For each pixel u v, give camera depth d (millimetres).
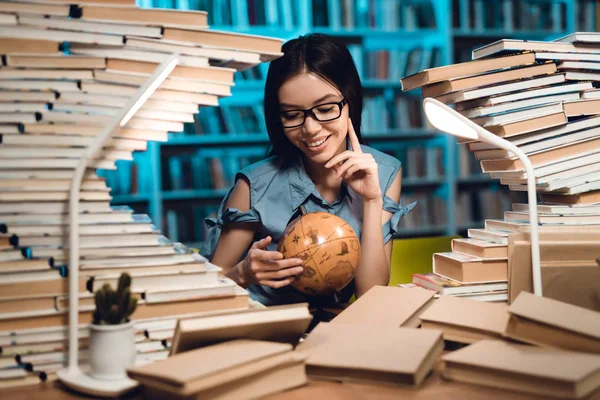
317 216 1487
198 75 1229
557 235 1367
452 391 956
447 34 4648
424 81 1500
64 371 1043
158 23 1186
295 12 4387
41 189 1107
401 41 4938
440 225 4859
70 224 1055
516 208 1623
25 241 1098
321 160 1736
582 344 1012
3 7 1080
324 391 967
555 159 1478
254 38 1272
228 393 901
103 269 1119
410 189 4969
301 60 1654
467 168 4867
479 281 1429
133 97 1056
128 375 898
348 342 1086
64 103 1131
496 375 957
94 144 1074
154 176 4320
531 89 1493
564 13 4867
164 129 1213
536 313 1060
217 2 4199
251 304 1260
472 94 1454
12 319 1060
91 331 1002
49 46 1119
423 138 5004
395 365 969
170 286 1154
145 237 1164
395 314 1238
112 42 1149
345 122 1742
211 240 1970
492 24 4773
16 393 999
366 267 1797
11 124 1102
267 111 1833
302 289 1481
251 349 970
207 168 4461
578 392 884
